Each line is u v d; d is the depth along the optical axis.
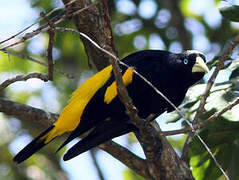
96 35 10.96
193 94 9.94
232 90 9.80
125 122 9.84
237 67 10.20
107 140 9.70
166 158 9.84
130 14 17.36
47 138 9.72
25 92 16.12
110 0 15.77
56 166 15.76
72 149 9.49
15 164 15.24
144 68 9.99
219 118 10.10
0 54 16.03
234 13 9.84
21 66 16.20
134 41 17.45
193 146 10.52
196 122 9.02
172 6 17.31
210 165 10.73
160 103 10.28
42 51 16.31
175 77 10.19
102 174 16.44
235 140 10.54
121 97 7.91
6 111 10.03
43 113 10.14
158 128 10.76
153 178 10.23
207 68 10.16
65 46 15.61
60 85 15.81
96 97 9.62
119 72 7.48
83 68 15.98
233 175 10.59
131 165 10.27
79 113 9.54
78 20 10.85
